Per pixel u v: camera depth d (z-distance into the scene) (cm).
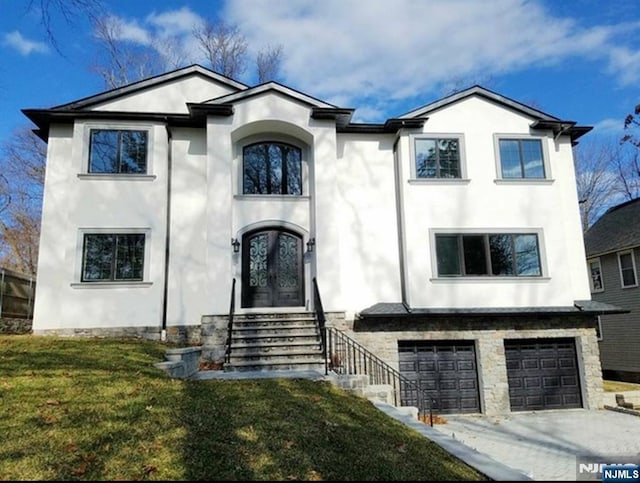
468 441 916
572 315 1293
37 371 726
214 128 1266
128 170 1262
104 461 437
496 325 1275
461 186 1327
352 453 493
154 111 1370
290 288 1309
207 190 1235
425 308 1253
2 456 438
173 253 1254
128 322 1190
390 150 1384
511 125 1372
